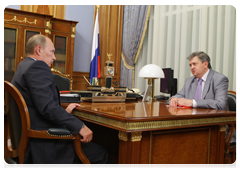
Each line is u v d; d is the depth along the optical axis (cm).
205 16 376
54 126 133
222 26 356
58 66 464
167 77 324
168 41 444
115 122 118
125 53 543
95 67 517
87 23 540
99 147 151
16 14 416
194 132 148
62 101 190
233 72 336
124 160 117
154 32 476
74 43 528
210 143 157
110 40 552
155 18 475
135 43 518
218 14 358
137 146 118
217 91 204
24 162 122
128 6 542
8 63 410
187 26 409
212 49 367
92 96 205
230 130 195
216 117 147
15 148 131
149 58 500
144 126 114
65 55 471
